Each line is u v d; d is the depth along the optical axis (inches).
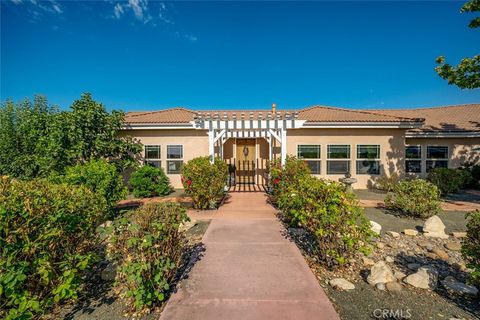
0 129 491.8
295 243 193.3
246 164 530.6
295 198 177.8
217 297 121.3
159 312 114.3
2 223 97.5
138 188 403.9
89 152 393.4
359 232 150.1
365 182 494.0
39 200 116.0
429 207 265.6
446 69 365.7
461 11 346.6
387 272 139.9
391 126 466.3
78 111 381.1
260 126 381.1
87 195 160.9
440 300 123.2
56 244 118.5
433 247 191.8
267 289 128.5
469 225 133.9
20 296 98.4
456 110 649.6
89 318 110.4
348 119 478.3
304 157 501.0
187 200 368.8
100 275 147.9
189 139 504.4
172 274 133.9
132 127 481.4
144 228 117.9
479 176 474.0
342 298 124.6
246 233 216.1
